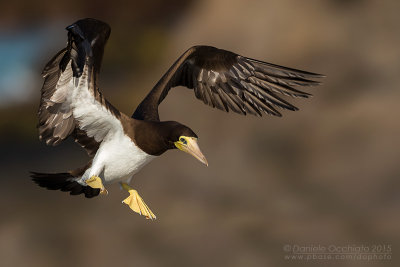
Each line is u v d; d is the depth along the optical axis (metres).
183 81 8.54
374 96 17.92
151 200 16.97
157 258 14.73
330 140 17.31
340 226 14.79
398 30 19.22
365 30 19.48
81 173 7.34
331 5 20.45
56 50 26.34
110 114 6.99
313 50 19.53
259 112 8.15
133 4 25.84
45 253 15.13
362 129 17.14
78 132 7.15
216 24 21.91
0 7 26.47
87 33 6.38
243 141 18.23
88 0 26.30
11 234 16.03
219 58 8.34
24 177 19.75
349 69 18.72
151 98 8.19
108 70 24.95
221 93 8.34
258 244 14.60
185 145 7.06
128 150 7.15
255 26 20.89
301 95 7.92
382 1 20.00
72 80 6.65
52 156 21.39
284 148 17.77
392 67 18.47
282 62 19.75
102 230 15.80
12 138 22.53
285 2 20.94
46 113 6.88
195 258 14.45
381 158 16.42
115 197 17.09
